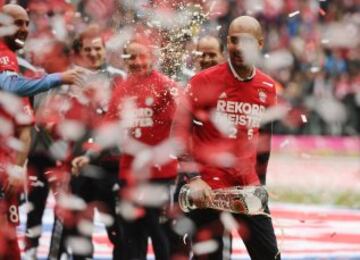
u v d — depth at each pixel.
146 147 14.70
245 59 12.83
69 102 15.84
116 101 14.77
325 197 27.44
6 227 13.59
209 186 13.05
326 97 40.56
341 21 41.09
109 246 18.59
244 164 13.09
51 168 16.59
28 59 17.14
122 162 14.88
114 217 15.64
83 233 15.62
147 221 14.81
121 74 15.50
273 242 13.13
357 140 41.72
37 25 21.50
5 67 13.41
